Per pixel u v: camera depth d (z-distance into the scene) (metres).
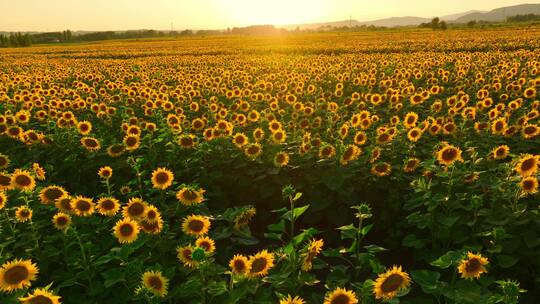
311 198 7.01
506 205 5.50
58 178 8.20
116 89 17.89
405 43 50.31
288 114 11.40
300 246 4.93
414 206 5.66
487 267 4.74
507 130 7.97
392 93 14.13
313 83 18.86
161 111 12.12
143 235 4.52
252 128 10.11
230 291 3.58
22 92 15.26
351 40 66.81
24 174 5.38
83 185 8.15
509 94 13.49
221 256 5.21
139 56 51.72
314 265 4.26
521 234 4.98
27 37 119.50
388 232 6.64
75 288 4.40
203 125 9.03
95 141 8.09
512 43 39.41
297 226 7.37
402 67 22.89
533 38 46.84
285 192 4.43
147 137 8.21
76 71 29.55
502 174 6.04
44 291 3.17
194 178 7.58
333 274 4.20
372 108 12.20
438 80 18.34
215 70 24.94
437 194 5.35
